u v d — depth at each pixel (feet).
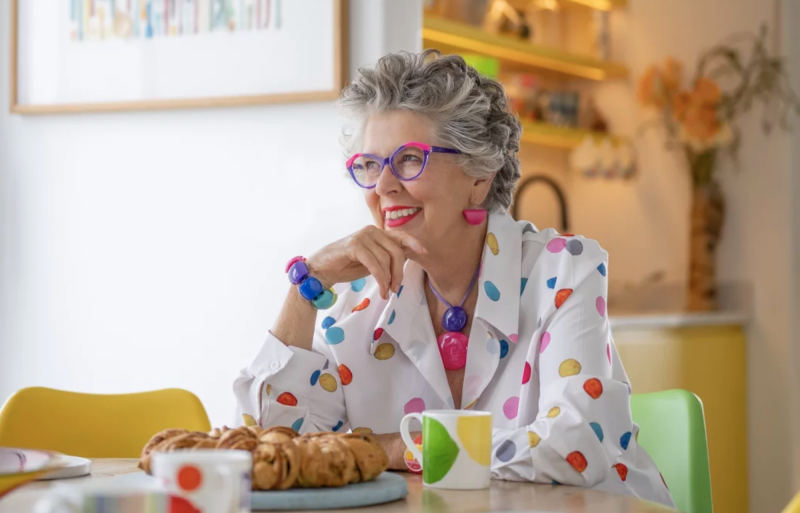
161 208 8.11
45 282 8.41
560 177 14.47
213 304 7.95
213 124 7.96
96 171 8.29
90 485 2.07
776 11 12.48
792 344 12.29
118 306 8.21
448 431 3.53
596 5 13.82
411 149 4.81
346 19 7.53
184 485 2.22
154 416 5.81
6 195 8.52
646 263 13.71
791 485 12.21
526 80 13.33
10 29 8.42
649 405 5.46
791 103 12.35
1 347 8.51
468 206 5.07
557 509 3.15
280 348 4.62
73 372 8.32
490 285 4.84
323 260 4.69
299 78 7.63
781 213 12.36
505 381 4.84
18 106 8.39
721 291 12.85
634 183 13.84
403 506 3.15
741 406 12.41
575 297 4.71
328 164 7.61
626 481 4.54
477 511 3.07
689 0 13.26
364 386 4.97
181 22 7.98
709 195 12.84
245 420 4.56
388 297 4.74
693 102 12.73
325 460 3.14
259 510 2.99
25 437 5.40
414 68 4.91
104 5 8.19
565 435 3.99
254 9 7.76
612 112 14.10
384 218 5.02
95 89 8.22
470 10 12.16
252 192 7.84
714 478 11.80
